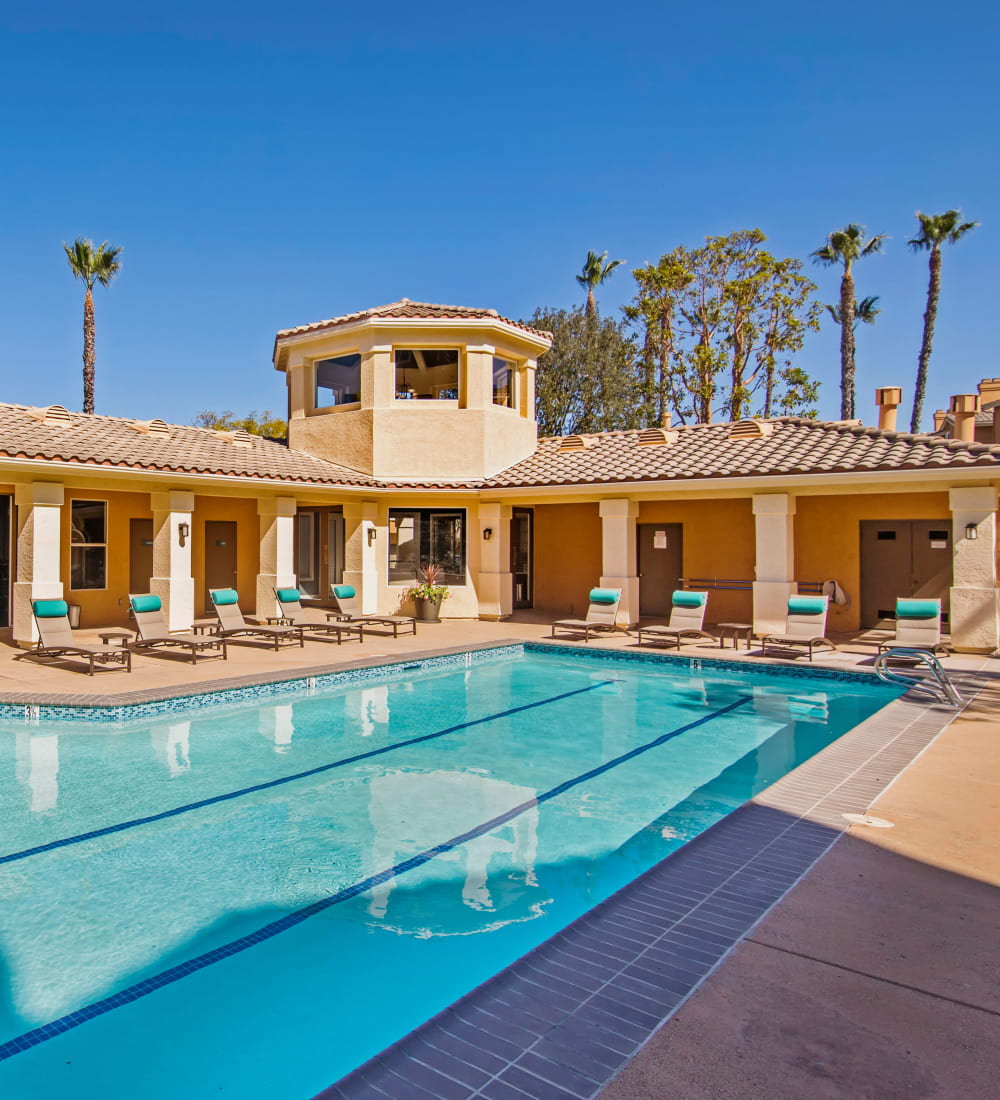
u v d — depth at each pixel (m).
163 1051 3.70
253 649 14.60
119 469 14.09
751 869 4.70
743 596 18.53
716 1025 3.14
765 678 13.29
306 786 7.75
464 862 5.96
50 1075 3.52
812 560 17.47
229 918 5.05
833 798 6.07
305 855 6.06
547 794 7.56
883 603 17.05
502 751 9.09
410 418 19.75
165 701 10.26
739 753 9.03
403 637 16.48
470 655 14.78
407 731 9.96
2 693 10.29
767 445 17.03
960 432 18.08
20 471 13.55
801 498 17.59
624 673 14.05
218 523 20.38
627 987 3.42
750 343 38.28
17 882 5.56
